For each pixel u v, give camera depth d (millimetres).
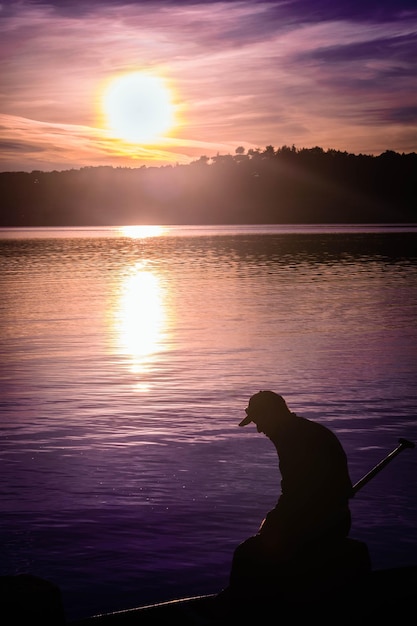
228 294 29734
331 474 4414
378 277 37750
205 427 10375
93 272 44188
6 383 13492
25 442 9664
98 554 6285
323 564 4398
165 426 10438
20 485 7996
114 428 10336
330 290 31078
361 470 8445
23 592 3805
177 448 9359
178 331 19859
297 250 67188
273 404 4535
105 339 18609
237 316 22891
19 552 6316
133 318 22672
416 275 38969
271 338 18531
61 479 8203
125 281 36969
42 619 3797
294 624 4117
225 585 5750
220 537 6625
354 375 13961
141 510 7262
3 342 18234
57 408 11562
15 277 40438
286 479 4461
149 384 13328
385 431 10094
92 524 6930
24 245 87125
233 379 13711
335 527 4414
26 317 23156
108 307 25703
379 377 13766
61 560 6176
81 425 10508
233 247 75188
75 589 5688
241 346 17359
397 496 7586
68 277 40219
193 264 50469
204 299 27938
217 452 9188
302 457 4414
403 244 77625
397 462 8688
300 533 4395
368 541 6496
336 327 20438
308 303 26328
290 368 14703
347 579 4387
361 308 24797
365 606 4215
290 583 4387
